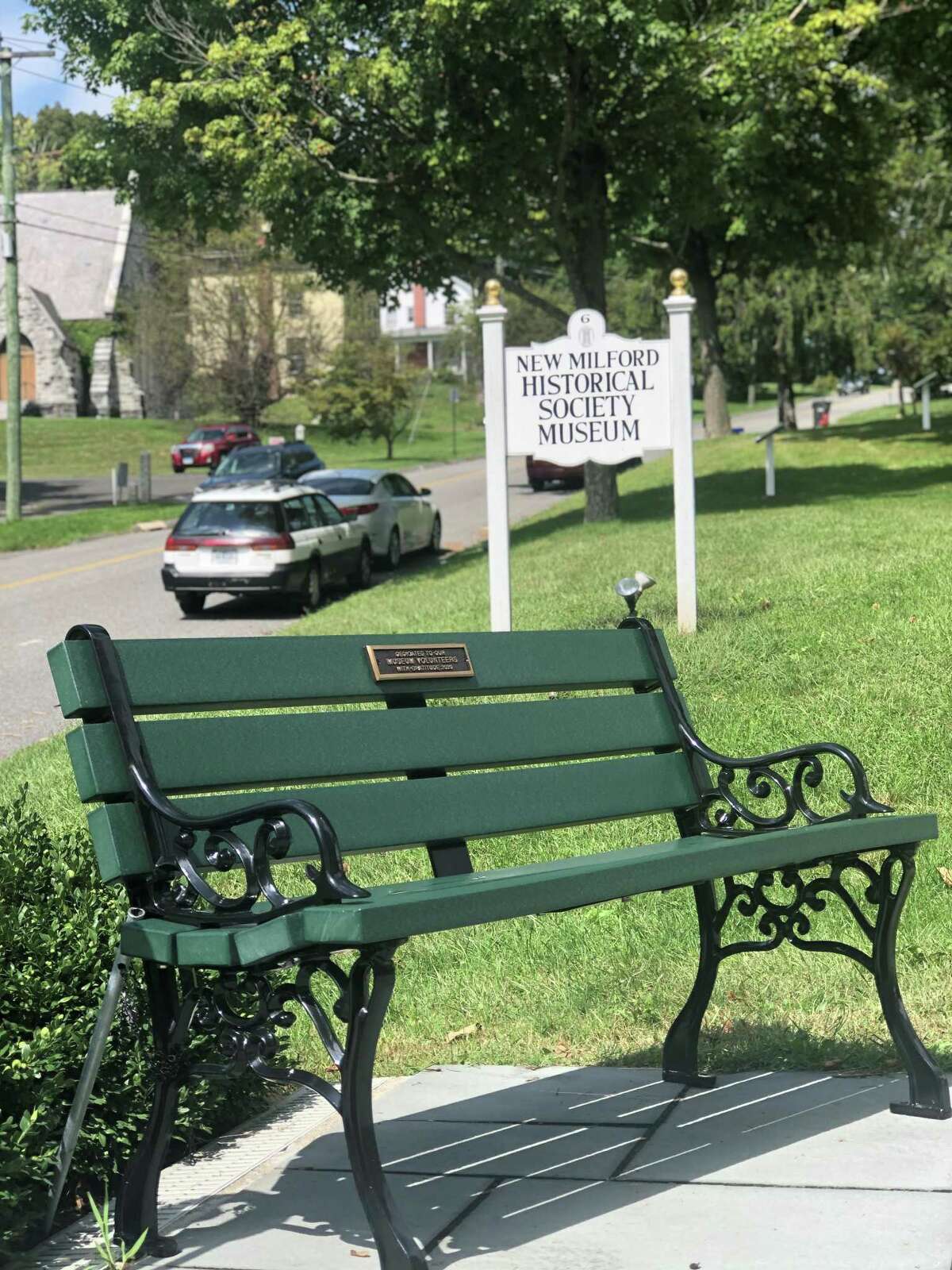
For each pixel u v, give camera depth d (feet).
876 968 12.94
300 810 9.85
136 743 10.94
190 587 61.57
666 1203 10.98
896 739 24.00
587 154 73.41
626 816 14.38
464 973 17.10
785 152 107.86
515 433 34.99
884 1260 9.77
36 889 13.28
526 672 14.26
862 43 94.32
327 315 253.44
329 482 76.23
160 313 244.01
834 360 175.83
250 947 9.57
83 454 217.77
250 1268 10.27
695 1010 13.88
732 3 70.69
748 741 24.77
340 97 69.05
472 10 60.39
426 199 71.97
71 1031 11.58
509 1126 12.92
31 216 282.36
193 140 70.18
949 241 163.63
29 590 72.84
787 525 54.19
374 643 13.15
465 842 13.14
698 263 139.54
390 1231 9.36
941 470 85.05
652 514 73.82
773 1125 12.57
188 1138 13.10
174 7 72.79
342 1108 9.59
